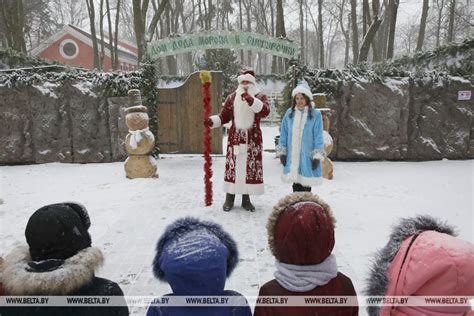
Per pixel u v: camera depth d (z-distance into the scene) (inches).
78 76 378.0
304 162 195.3
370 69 381.1
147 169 296.0
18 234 180.2
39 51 1214.3
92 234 176.1
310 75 367.6
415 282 57.1
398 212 203.8
